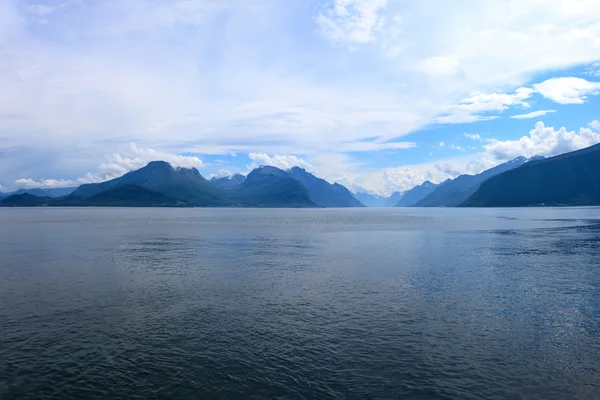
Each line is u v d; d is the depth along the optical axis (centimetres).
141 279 4334
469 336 2588
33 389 1908
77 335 2588
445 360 2223
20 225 14438
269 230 12275
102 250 6912
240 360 2212
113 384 1950
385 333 2633
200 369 2105
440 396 1847
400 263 5456
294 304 3319
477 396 1852
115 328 2720
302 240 8894
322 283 4134
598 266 5188
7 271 4800
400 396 1845
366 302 3384
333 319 2923
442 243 8138
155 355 2278
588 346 2427
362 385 1942
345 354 2297
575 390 1911
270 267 5134
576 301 3416
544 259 5816
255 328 2725
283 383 1959
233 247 7456
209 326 2764
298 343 2456
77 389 1905
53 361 2200
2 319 2908
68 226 13938
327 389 1905
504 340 2520
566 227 12744
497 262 5531
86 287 3934
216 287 3947
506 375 2053
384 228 13162
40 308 3188
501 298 3516
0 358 2236
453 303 3353
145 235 10225
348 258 5953
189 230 12144
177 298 3512
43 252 6600
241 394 1858
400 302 3384
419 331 2675
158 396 1842
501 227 13100
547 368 2134
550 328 2739
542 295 3622
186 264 5366
